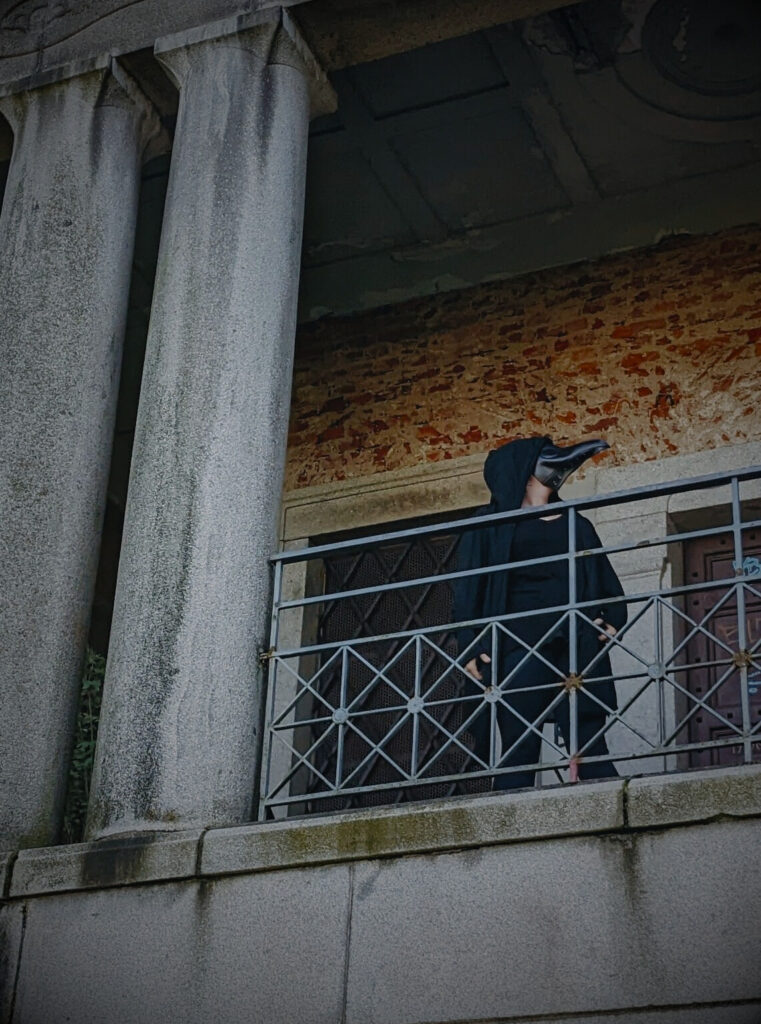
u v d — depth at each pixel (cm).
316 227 988
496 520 654
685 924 535
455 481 921
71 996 610
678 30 843
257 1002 582
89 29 820
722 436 871
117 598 680
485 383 944
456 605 667
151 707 647
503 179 944
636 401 898
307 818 609
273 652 666
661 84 873
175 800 631
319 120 916
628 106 888
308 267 1013
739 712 816
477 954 559
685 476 864
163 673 652
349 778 625
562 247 958
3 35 841
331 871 595
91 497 732
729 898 532
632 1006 530
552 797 571
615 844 557
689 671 834
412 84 888
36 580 707
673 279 923
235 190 742
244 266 727
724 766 559
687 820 548
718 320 902
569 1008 539
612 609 668
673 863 545
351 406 973
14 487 723
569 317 940
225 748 645
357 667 910
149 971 603
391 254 997
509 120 905
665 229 938
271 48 770
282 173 750
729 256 916
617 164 929
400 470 938
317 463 962
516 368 939
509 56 864
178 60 783
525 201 959
